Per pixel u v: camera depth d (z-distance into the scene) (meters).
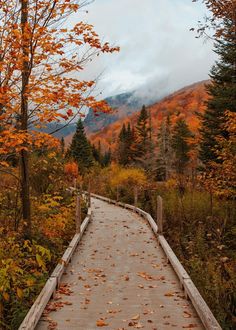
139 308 6.70
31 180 14.27
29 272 7.67
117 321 6.14
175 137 50.53
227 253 11.25
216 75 22.59
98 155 71.00
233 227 12.58
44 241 9.45
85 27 7.62
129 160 56.91
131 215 18.83
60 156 15.30
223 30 10.93
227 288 7.55
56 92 7.36
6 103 7.35
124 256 10.45
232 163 13.60
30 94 7.40
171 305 6.84
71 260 9.96
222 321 6.28
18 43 7.23
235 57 19.12
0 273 5.97
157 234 12.48
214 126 24.06
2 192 10.90
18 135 7.07
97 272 8.91
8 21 7.51
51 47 7.57
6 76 7.41
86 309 6.65
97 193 31.28
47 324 6.00
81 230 12.98
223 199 15.05
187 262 10.27
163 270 9.10
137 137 59.75
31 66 7.67
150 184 23.52
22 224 9.33
